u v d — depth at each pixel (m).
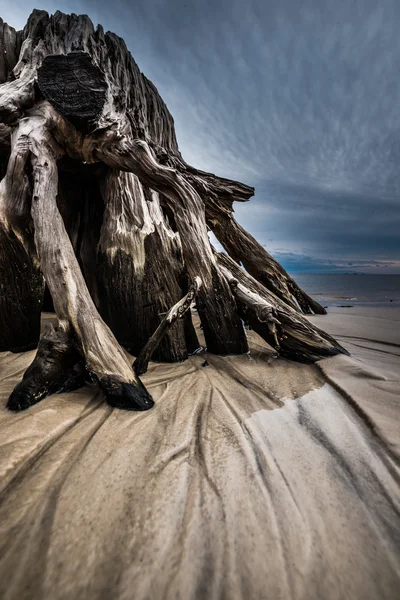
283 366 3.71
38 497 1.57
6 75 5.18
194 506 1.53
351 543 1.34
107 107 4.11
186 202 4.02
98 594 1.12
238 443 2.08
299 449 2.02
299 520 1.45
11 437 2.04
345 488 1.66
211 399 2.79
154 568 1.21
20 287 3.93
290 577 1.19
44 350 2.72
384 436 2.09
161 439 2.12
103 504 1.53
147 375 3.40
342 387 2.94
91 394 2.84
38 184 3.49
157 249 4.12
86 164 4.55
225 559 1.26
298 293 8.72
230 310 4.12
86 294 3.10
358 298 14.69
